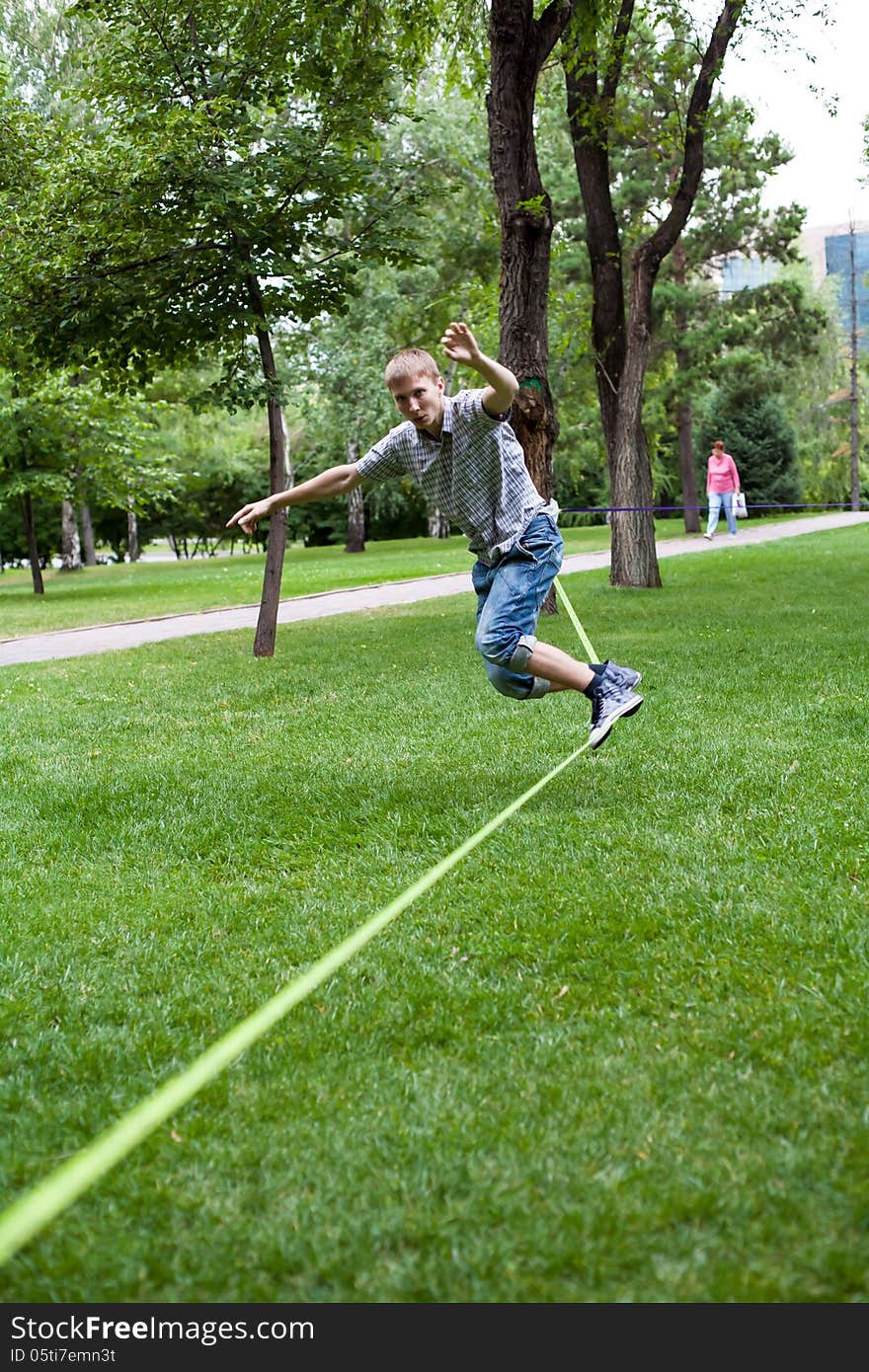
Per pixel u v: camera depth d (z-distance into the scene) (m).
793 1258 1.82
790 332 32.06
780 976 2.94
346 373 31.72
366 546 43.25
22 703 8.41
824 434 50.00
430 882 3.12
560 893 3.67
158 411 25.53
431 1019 2.80
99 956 3.37
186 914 3.71
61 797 5.30
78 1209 2.05
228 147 9.51
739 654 8.67
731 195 30.19
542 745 5.87
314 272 10.34
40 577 24.31
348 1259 1.88
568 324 30.05
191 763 5.92
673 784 4.98
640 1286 1.79
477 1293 1.80
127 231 9.47
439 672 8.70
